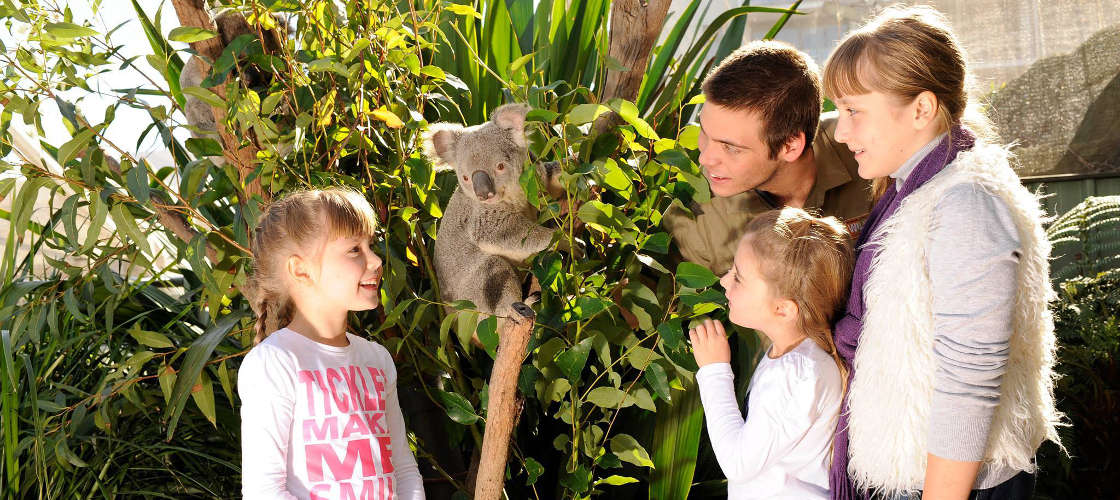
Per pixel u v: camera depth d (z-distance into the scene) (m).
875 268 1.29
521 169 1.61
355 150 1.84
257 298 1.49
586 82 2.54
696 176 1.59
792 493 1.43
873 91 1.26
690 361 1.71
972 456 1.16
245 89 1.70
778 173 1.79
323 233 1.40
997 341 1.14
